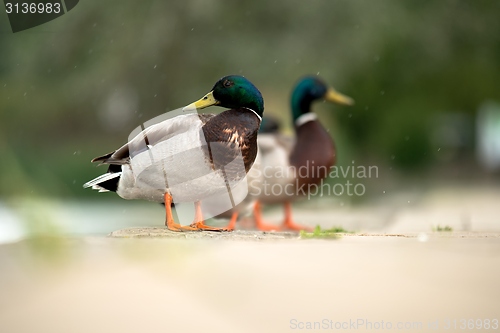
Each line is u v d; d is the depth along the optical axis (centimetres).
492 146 3158
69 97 3038
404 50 2867
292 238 670
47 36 2722
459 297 438
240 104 755
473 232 834
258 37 2617
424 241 642
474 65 3062
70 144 3262
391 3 2609
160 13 2619
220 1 2567
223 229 755
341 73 2664
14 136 3253
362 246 607
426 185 2414
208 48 2633
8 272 419
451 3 2712
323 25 2559
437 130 3069
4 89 3331
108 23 2675
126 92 2934
